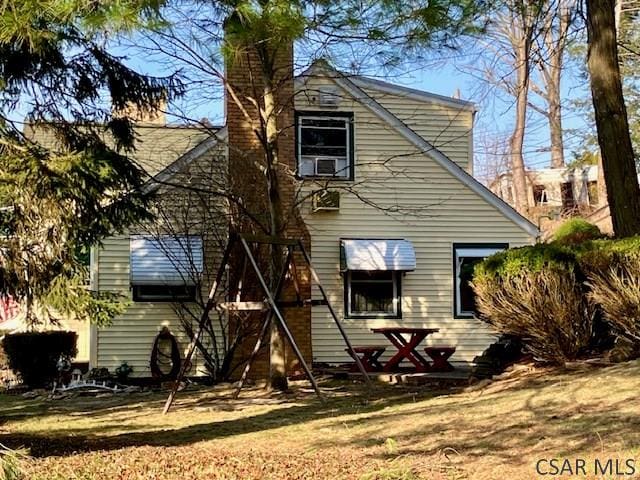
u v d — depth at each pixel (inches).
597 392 300.5
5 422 402.0
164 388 556.1
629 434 238.1
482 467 231.0
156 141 685.9
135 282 586.6
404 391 449.4
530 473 216.7
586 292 368.2
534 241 671.1
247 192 577.9
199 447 304.0
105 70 356.2
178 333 607.8
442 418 317.1
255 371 585.9
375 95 693.3
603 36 421.4
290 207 552.7
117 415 421.4
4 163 277.0
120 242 608.4
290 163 622.8
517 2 457.7
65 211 282.8
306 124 652.7
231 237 442.0
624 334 350.9
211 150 602.9
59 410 453.4
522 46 700.0
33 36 291.3
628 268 339.3
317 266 645.3
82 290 295.4
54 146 361.1
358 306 650.2
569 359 370.9
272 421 368.8
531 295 364.8
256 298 579.2
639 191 414.3
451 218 666.8
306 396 463.5
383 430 312.3
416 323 654.5
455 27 391.5
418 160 666.8
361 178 657.0
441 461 243.4
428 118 717.9
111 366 599.8
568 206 1336.1
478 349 658.2
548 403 302.8
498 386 376.2
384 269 635.5
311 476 237.3
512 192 1396.4
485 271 389.1
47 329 617.6
